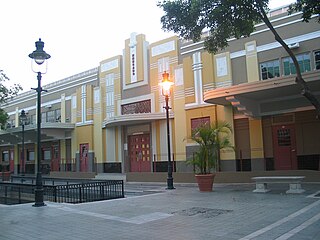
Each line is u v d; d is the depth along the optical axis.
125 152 27.66
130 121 25.41
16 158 40.66
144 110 26.52
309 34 18.06
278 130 18.97
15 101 41.28
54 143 35.16
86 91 31.56
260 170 19.09
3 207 12.00
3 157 43.47
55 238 7.24
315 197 11.74
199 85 22.20
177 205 11.46
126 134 27.77
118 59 28.89
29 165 38.56
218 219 8.75
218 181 18.67
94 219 9.34
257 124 19.53
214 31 11.10
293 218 8.38
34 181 23.92
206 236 6.99
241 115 20.19
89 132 30.81
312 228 7.24
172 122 24.16
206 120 21.72
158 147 25.02
